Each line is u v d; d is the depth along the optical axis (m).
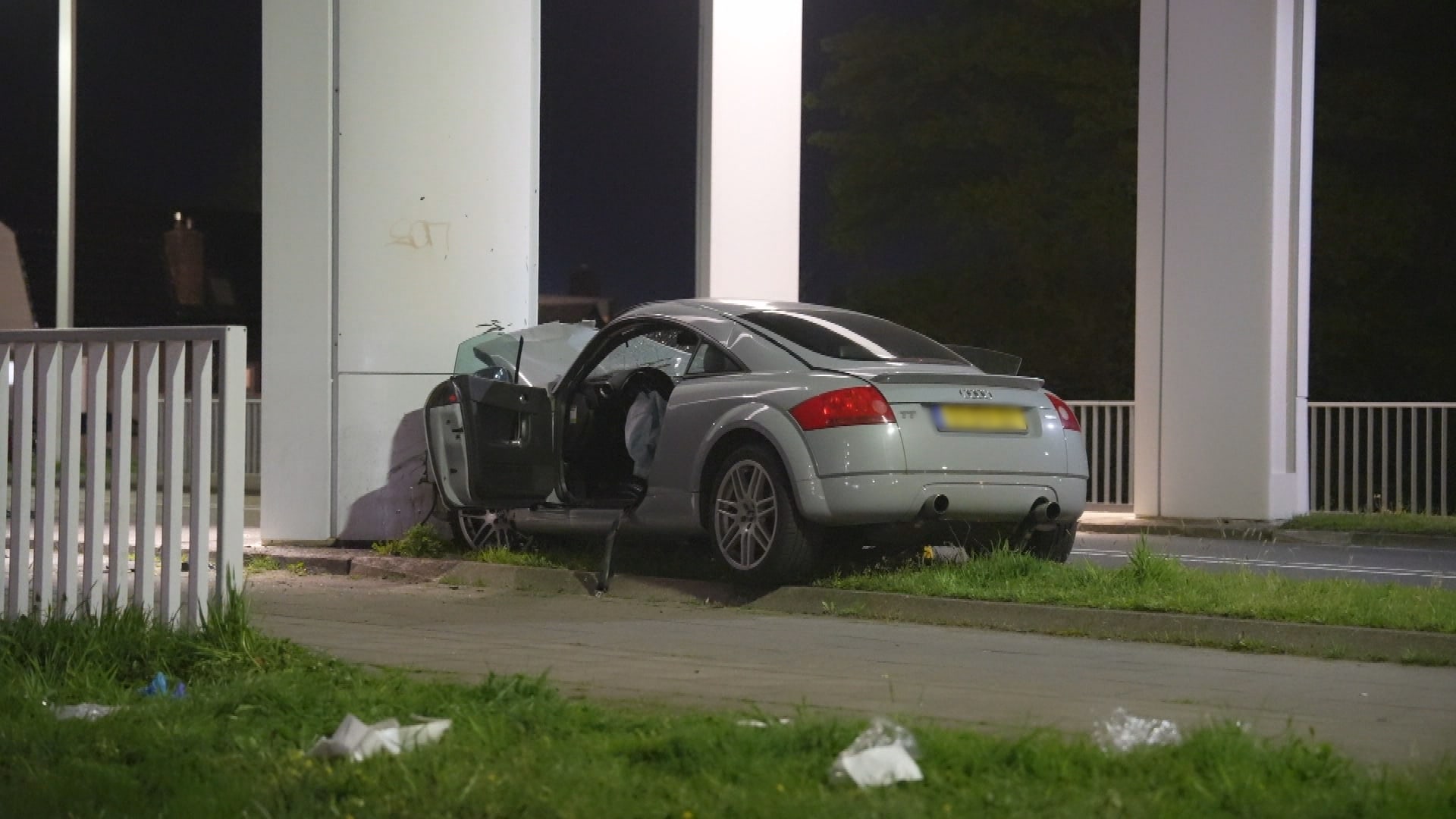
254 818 4.43
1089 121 28.09
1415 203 26.08
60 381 7.40
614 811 4.32
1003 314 29.62
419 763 4.81
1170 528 16.59
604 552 10.07
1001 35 28.84
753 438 9.59
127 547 7.22
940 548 10.72
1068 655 7.62
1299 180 16.69
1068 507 9.80
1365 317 26.42
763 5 13.71
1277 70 16.30
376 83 11.88
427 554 11.37
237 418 7.00
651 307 10.66
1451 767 4.86
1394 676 7.05
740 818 4.25
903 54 29.81
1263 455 16.30
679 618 8.95
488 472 10.93
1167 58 16.77
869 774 4.59
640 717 5.53
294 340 12.00
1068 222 28.66
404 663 7.24
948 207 29.78
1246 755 4.74
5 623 7.05
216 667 6.60
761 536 9.47
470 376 11.08
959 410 9.41
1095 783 4.54
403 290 11.96
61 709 5.95
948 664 7.31
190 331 7.04
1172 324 16.73
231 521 6.97
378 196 11.92
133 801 4.67
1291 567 12.66
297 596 10.02
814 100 31.02
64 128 22.95
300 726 5.47
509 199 12.18
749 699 6.25
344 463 11.98
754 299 12.66
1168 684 6.79
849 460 9.09
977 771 4.69
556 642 8.02
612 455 10.90
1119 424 18.67
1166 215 16.78
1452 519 15.99
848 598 9.15
